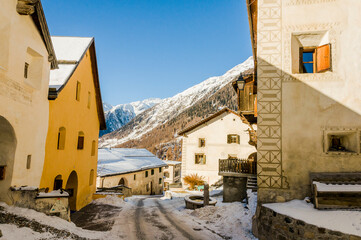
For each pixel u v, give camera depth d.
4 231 6.46
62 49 16.14
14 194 8.51
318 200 7.78
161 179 46.47
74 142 14.85
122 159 39.38
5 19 8.12
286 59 9.34
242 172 17.62
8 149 8.70
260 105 9.32
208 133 32.50
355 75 8.81
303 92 9.09
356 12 9.02
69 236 8.05
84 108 16.70
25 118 9.34
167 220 13.25
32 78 10.50
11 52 8.33
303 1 9.48
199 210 14.72
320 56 9.27
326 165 8.66
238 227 10.99
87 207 16.55
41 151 10.70
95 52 17.94
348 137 8.91
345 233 6.30
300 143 8.91
